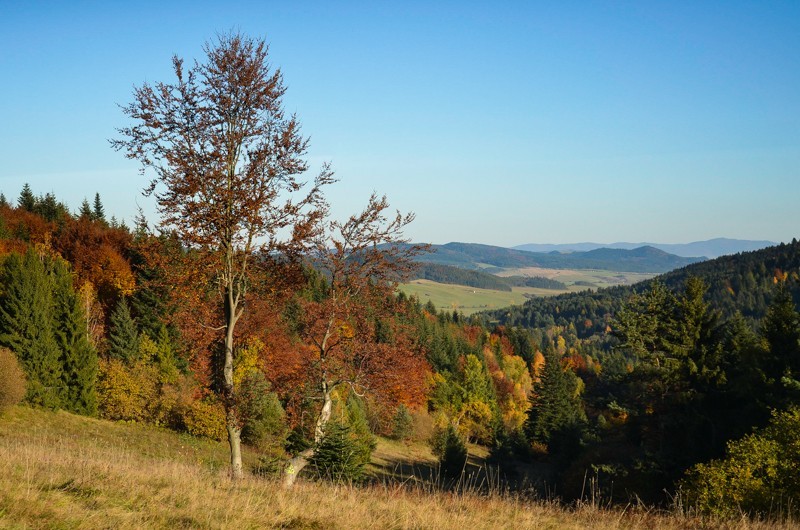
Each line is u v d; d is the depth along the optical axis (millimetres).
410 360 14133
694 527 9180
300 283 13273
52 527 6070
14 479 7715
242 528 6898
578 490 30625
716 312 29781
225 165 11578
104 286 58875
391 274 13672
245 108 11797
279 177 12266
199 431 37719
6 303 38750
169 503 7613
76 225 74312
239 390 12602
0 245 57000
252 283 12609
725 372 28578
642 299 33094
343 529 7375
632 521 9430
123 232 78000
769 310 28281
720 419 27422
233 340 13359
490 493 10781
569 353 140375
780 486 14055
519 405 97750
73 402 40000
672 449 27750
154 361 47469
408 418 53344
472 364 79938
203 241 11398
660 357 31031
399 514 8461
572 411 71750
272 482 10680
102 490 7762
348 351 13945
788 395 24172
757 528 9227
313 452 13859
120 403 41094
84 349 41094
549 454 63156
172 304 12859
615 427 38938
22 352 38438
